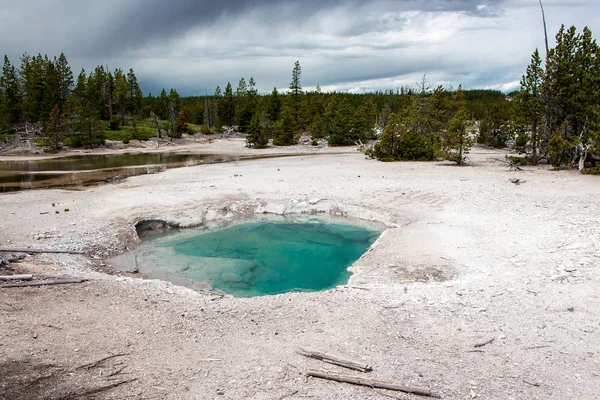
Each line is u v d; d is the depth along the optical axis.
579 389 7.14
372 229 20.28
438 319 10.05
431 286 12.24
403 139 44.00
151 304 11.24
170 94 112.06
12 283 12.29
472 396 7.00
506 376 7.59
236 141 84.56
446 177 29.94
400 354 8.44
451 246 15.92
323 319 10.16
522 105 35.22
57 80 82.88
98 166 44.94
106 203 23.58
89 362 8.15
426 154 43.09
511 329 9.41
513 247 15.13
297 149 65.12
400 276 13.49
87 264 15.14
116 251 17.03
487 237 16.53
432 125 54.22
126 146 71.19
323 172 34.19
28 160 53.09
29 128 74.69
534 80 34.22
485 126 59.62
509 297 11.09
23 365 7.99
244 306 11.10
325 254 17.17
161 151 66.50
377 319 10.09
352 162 42.47
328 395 7.07
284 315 10.45
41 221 19.80
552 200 21.44
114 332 9.51
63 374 7.72
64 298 11.48
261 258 16.72
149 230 20.44
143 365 8.08
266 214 23.31
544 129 35.19
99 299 11.52
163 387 7.34
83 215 21.02
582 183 25.59
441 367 7.93
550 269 12.75
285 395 7.07
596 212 18.58
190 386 7.36
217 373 7.77
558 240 15.27
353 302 11.20
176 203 23.53
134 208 22.39
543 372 7.69
